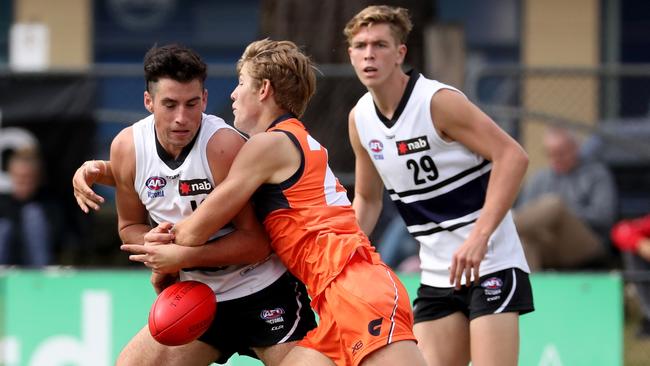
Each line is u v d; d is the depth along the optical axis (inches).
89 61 2171.5
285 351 711.1
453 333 770.2
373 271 673.6
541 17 2090.3
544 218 1179.3
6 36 2142.0
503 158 733.9
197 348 718.5
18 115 1241.4
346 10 1236.5
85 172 694.5
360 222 802.2
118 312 1039.0
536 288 1016.9
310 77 706.2
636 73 1227.2
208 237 668.1
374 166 793.6
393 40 746.2
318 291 676.7
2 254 1237.1
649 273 1045.8
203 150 673.0
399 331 661.9
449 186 757.9
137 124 690.2
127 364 716.0
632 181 1316.4
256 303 709.3
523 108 1337.4
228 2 2253.9
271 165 669.9
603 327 1013.8
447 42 1195.3
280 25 1250.0
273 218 682.8
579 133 1320.1
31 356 1048.2
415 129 750.5
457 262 720.3
